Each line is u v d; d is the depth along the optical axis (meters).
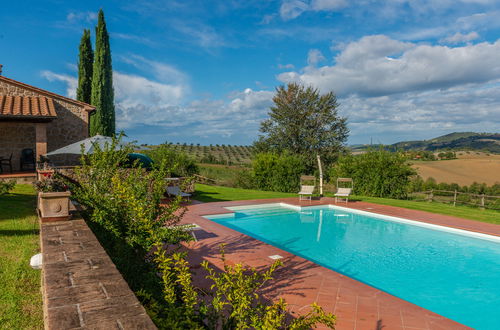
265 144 35.69
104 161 6.80
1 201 10.20
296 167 20.94
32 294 4.41
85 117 19.20
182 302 4.08
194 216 11.08
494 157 61.62
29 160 17.53
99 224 5.81
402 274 7.23
